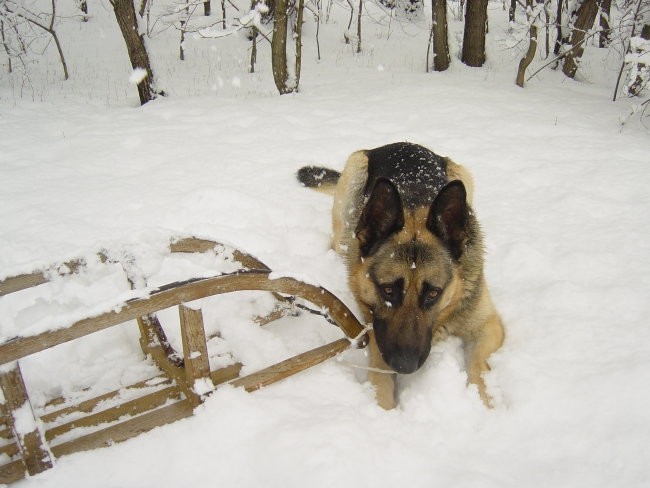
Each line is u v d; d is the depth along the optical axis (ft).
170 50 12.61
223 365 2.76
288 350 2.98
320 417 2.44
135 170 5.33
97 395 2.67
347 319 2.82
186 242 2.64
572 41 9.71
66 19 14.06
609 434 2.38
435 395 2.62
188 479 2.20
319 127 6.56
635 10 8.76
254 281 2.47
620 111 7.23
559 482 2.18
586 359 2.84
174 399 2.57
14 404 2.06
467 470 2.25
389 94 8.05
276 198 4.70
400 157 3.84
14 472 2.15
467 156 5.65
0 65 11.25
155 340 2.82
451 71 10.19
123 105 8.34
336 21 15.11
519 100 7.66
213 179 5.05
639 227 4.16
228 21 13.28
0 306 3.22
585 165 5.29
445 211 2.87
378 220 2.97
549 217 4.40
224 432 2.36
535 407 2.55
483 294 3.09
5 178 5.01
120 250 2.56
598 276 3.58
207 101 7.87
